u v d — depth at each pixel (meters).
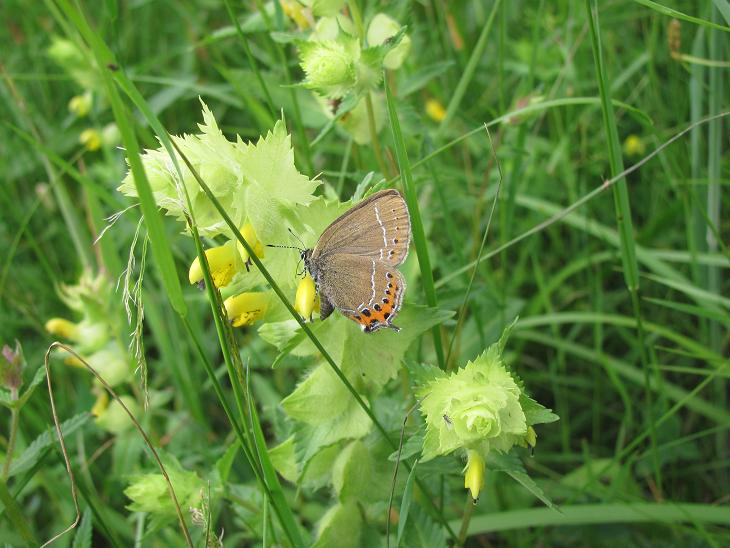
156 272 0.22
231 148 0.12
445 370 0.14
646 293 0.21
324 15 0.16
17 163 0.25
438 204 0.19
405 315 0.13
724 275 0.20
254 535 0.15
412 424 0.14
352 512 0.14
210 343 0.22
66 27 0.21
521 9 0.26
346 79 0.14
